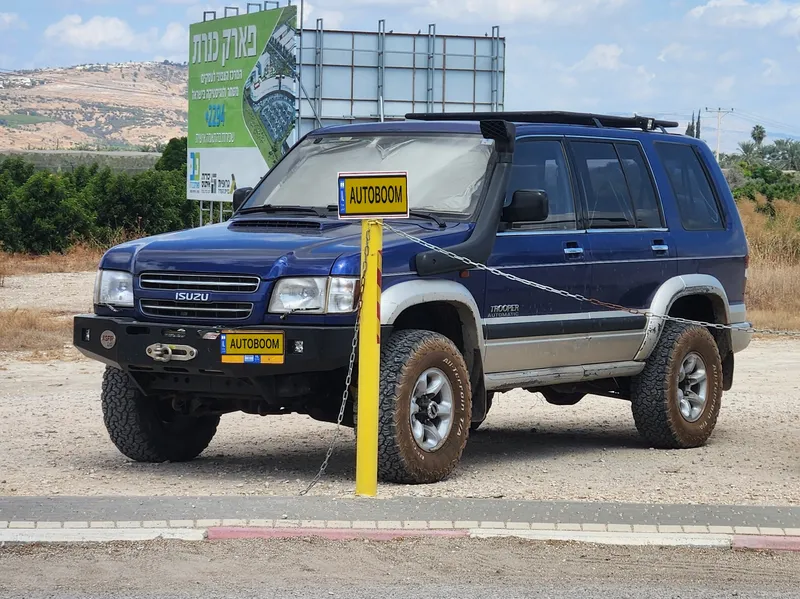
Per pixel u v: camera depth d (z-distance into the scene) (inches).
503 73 1584.6
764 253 1080.8
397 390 301.9
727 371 427.2
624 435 435.8
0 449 373.7
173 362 305.3
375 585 223.6
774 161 4899.1
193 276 305.9
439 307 328.5
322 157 364.5
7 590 216.8
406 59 1537.9
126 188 1660.9
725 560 246.8
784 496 311.0
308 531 255.1
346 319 294.4
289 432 427.2
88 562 235.0
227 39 1544.0
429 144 352.8
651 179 395.5
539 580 229.3
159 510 267.0
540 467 354.6
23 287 1099.9
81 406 472.1
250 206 361.7
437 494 297.7
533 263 343.9
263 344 295.1
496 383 339.9
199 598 213.6
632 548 253.3
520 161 349.4
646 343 384.8
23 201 1545.3
